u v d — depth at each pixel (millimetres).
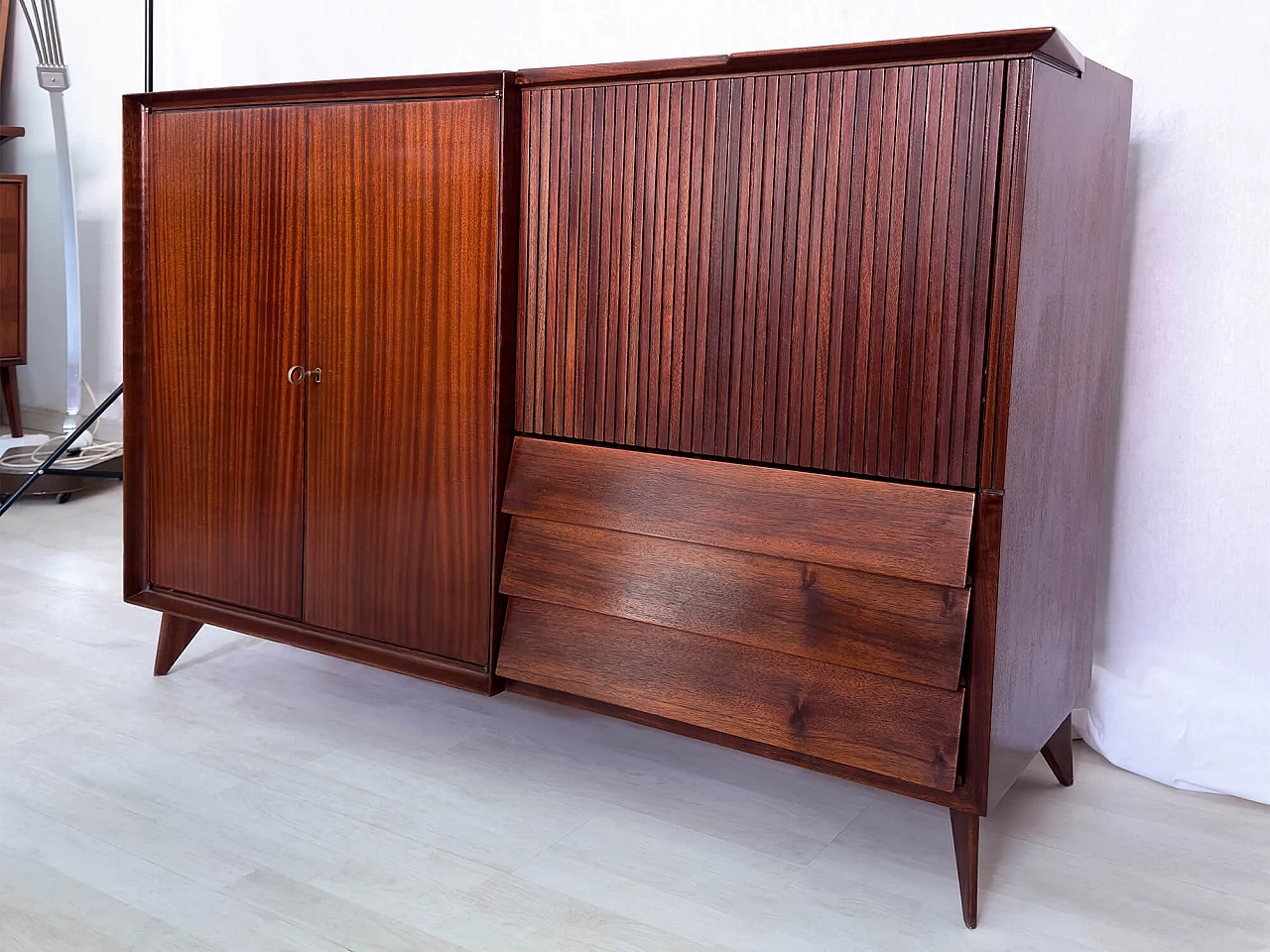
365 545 2045
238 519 2197
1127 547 2107
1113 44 2023
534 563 1863
